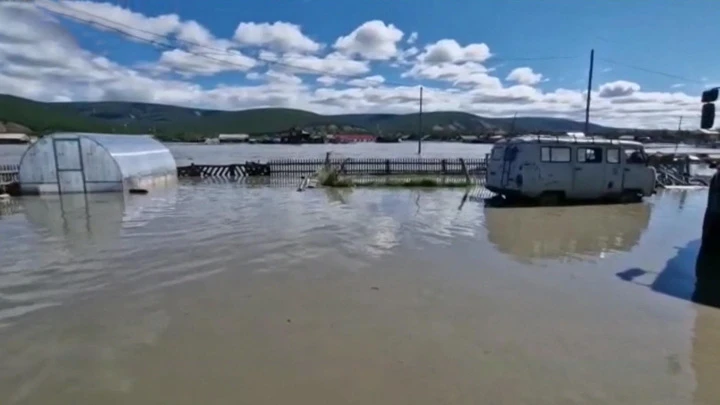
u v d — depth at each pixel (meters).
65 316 5.27
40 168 17.06
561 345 4.52
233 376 3.92
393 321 5.12
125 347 4.48
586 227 10.73
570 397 3.59
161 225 10.88
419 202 14.81
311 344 4.54
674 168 21.25
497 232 10.11
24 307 5.56
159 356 4.29
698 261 7.77
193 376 3.92
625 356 4.28
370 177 22.39
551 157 13.70
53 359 4.23
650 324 5.04
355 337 4.70
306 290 6.19
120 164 17.52
